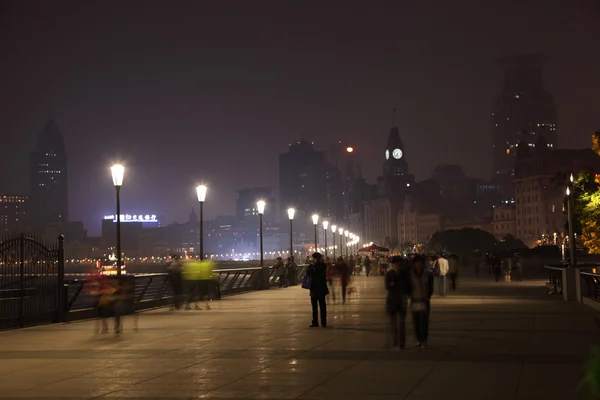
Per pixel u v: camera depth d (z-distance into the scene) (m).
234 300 38.47
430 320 24.70
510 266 59.88
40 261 26.08
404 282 17.64
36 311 25.61
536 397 11.50
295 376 14.00
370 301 36.16
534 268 79.56
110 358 16.81
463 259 87.81
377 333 21.31
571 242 36.38
